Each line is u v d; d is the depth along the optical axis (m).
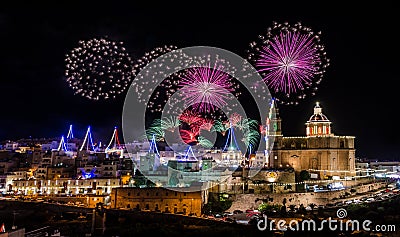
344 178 168.50
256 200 146.12
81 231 115.12
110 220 129.38
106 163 186.50
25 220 136.62
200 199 138.50
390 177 178.38
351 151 175.75
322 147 174.25
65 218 137.25
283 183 157.00
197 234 106.62
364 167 197.25
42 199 157.25
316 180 166.75
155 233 109.62
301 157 176.25
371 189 162.75
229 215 135.88
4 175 193.00
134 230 113.38
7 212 141.50
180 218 126.62
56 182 176.00
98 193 166.38
